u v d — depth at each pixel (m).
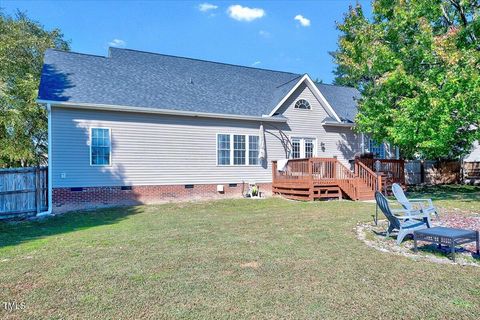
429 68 12.79
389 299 3.85
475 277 4.54
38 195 11.92
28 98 16.52
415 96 12.81
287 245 6.35
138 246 6.43
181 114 14.55
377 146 20.06
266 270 4.88
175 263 5.27
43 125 18.17
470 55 11.24
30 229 9.02
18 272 4.93
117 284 4.38
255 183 16.52
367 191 14.47
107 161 13.24
